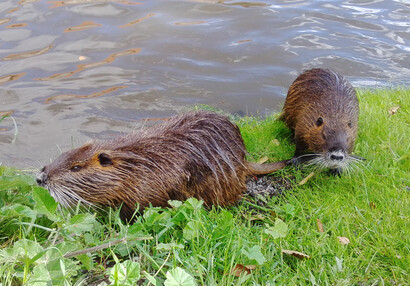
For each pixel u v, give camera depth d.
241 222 1.47
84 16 2.77
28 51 2.39
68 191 1.42
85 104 2.12
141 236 1.33
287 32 2.68
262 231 1.42
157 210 1.41
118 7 2.91
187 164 1.48
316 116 1.77
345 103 1.77
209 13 2.90
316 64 2.38
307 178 1.64
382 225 1.45
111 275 1.18
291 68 2.36
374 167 1.67
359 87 2.19
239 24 2.75
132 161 1.45
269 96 2.20
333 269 1.33
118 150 1.46
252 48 2.51
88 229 1.29
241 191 1.58
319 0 3.17
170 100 2.16
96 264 1.31
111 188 1.44
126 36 2.57
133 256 1.33
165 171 1.46
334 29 2.73
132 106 2.13
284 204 1.55
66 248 1.24
